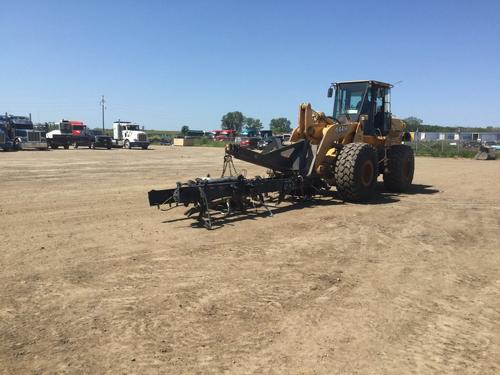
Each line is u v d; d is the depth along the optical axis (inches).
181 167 776.3
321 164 380.8
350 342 139.5
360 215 333.1
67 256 223.6
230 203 331.9
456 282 193.8
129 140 1739.7
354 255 230.2
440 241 261.6
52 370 122.6
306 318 155.6
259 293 177.2
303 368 124.3
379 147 455.2
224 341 138.9
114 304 165.5
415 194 454.9
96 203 379.2
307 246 245.0
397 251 239.3
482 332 147.5
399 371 123.3
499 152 1311.5
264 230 281.0
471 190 491.2
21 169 703.7
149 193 278.4
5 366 124.3
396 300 173.0
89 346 135.3
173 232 274.5
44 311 159.3
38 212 337.4
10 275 195.5
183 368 123.6
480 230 290.4
